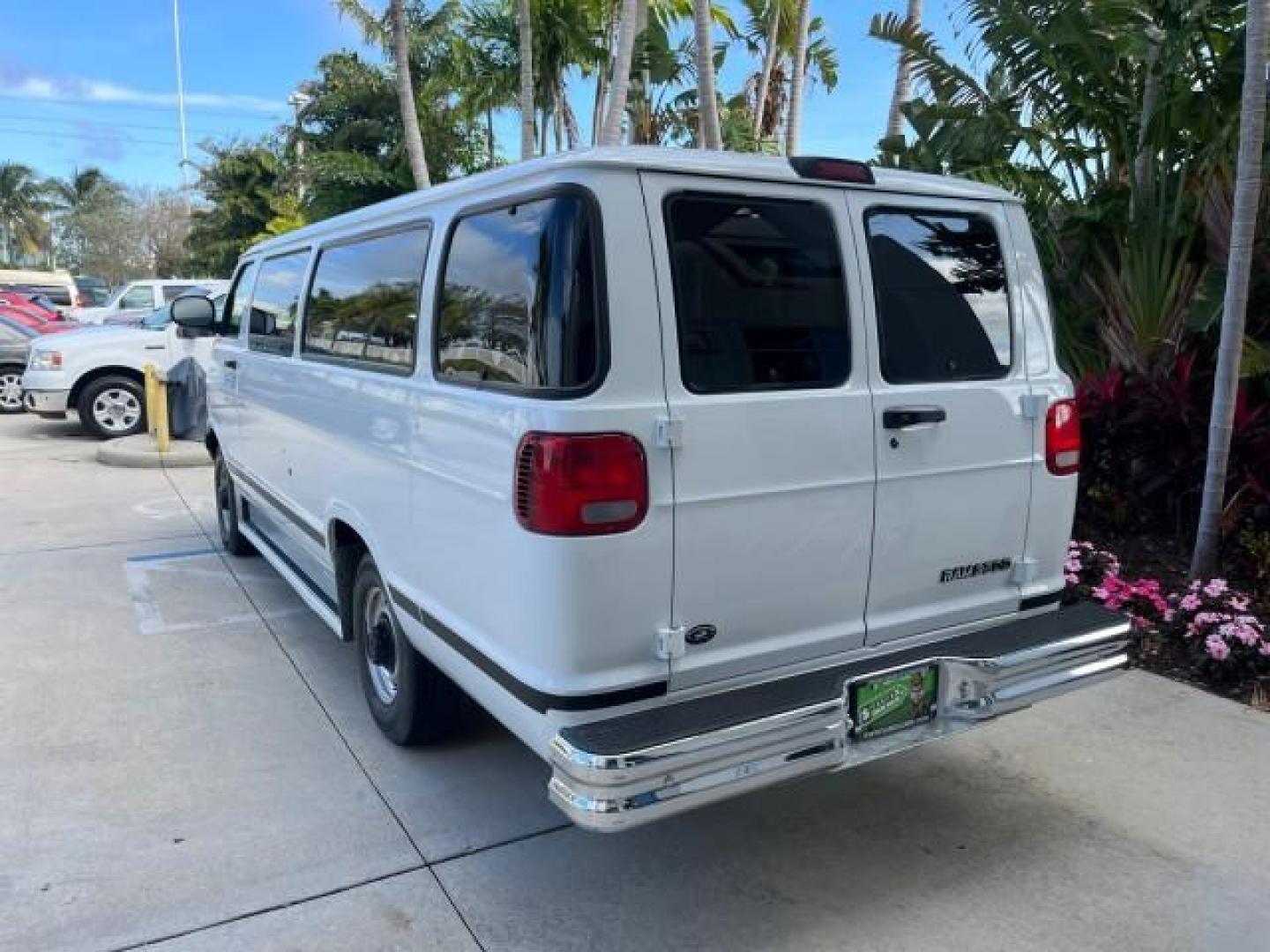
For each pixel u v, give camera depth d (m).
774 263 2.83
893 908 3.00
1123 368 6.46
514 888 3.08
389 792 3.64
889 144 8.22
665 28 15.04
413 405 3.28
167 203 63.00
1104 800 3.63
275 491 5.21
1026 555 3.42
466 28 15.94
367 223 3.93
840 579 2.97
